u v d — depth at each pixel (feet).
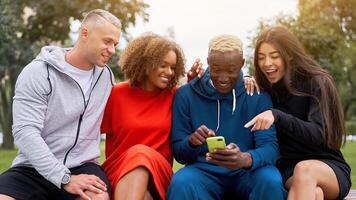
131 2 62.49
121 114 12.50
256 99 12.39
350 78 88.22
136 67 12.44
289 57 12.44
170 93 12.80
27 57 63.21
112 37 11.82
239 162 11.26
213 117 12.44
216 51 11.84
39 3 64.34
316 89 12.24
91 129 12.01
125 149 12.44
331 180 11.63
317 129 11.80
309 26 53.26
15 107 11.59
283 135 12.54
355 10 71.41
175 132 12.41
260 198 11.40
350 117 110.32
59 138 11.76
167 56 12.24
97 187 11.13
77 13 64.13
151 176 11.45
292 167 12.42
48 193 11.76
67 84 11.80
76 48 11.94
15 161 11.95
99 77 12.14
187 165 12.23
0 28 61.46
